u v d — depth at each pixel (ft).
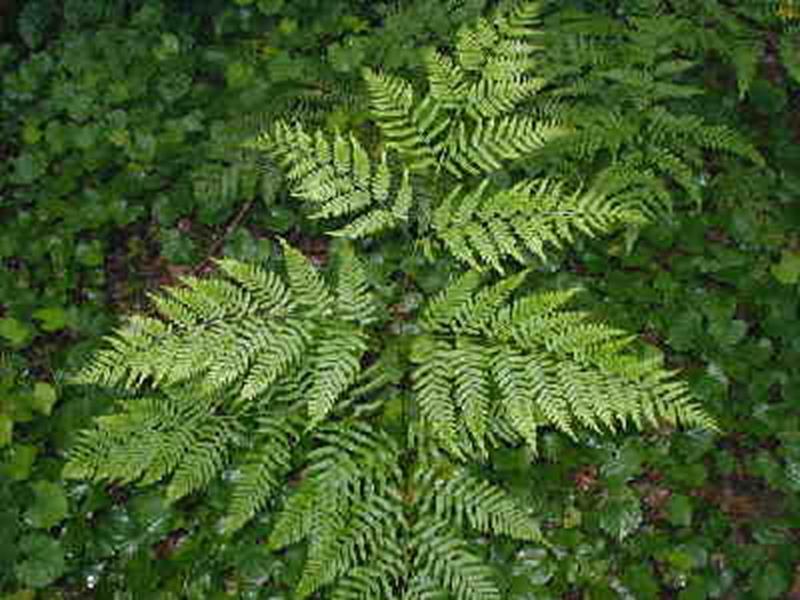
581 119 3.41
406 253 3.43
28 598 2.83
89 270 3.53
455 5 3.89
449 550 2.71
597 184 3.27
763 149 3.69
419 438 2.89
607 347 2.71
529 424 2.62
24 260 3.55
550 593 2.83
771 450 3.11
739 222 3.44
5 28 4.17
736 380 3.19
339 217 3.59
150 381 3.17
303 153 2.98
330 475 2.73
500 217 2.89
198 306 2.77
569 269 3.45
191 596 2.85
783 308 3.28
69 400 3.19
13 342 3.29
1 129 3.90
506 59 3.15
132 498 2.97
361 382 3.14
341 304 2.84
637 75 3.43
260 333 2.75
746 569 2.87
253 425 2.94
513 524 2.73
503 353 2.73
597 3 3.94
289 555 2.89
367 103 3.68
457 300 2.84
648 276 3.37
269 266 3.49
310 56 4.03
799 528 2.93
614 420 3.08
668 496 3.05
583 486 3.06
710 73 3.86
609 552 2.91
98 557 2.90
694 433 3.07
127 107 3.94
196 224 3.68
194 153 3.73
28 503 2.93
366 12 4.19
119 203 3.64
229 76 3.91
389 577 2.82
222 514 2.96
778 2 3.57
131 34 4.07
